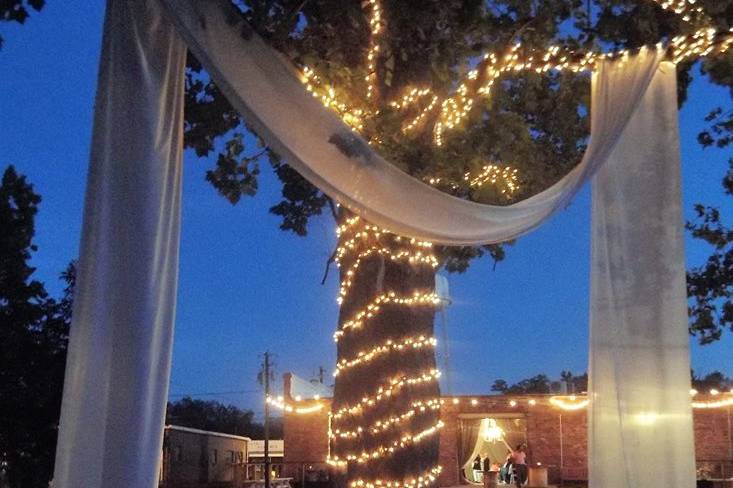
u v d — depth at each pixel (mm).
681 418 5117
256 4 5488
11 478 11516
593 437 5191
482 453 22344
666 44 5469
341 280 5895
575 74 7941
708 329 12391
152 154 4121
